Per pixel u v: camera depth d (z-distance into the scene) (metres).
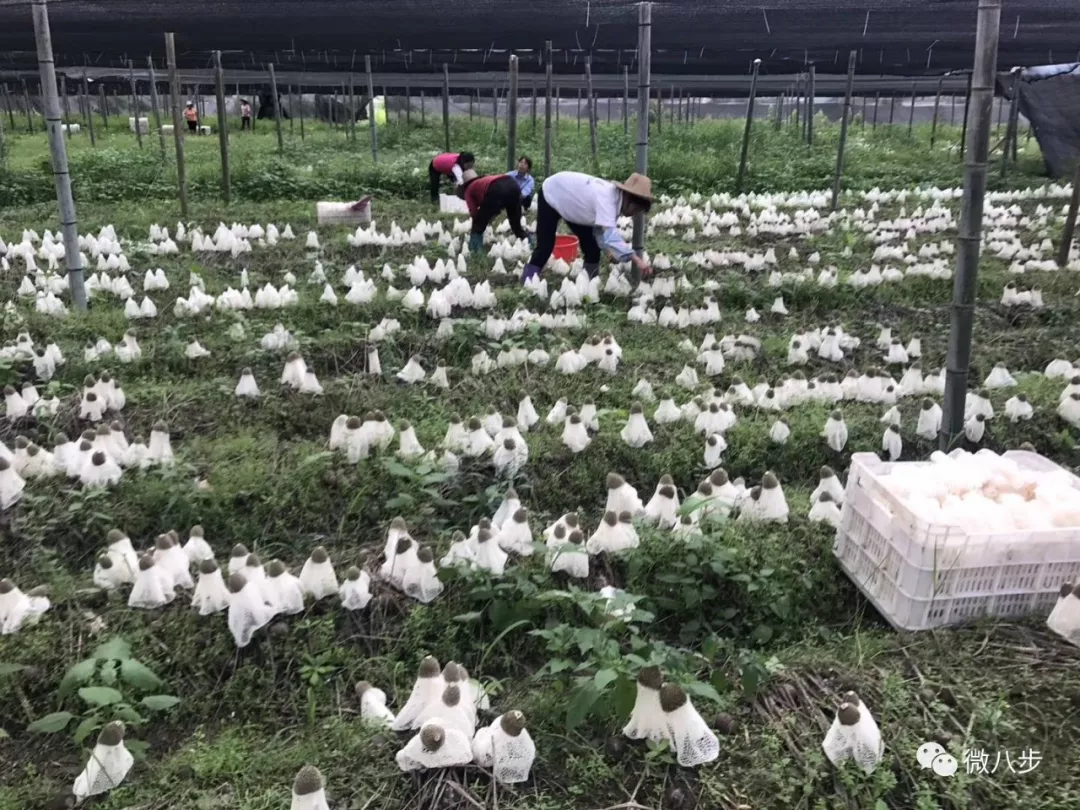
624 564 4.54
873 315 9.27
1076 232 12.87
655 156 19.92
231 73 21.38
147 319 8.24
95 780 3.24
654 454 5.84
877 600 4.23
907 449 6.14
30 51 15.48
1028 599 4.04
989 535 3.88
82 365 7.00
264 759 3.44
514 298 8.98
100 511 5.06
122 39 13.33
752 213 15.03
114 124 32.50
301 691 3.86
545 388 6.80
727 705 3.54
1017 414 6.39
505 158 20.52
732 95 30.08
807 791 3.14
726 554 4.42
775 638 4.34
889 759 3.25
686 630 4.30
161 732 3.70
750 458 5.95
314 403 6.52
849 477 4.57
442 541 4.80
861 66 15.87
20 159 19.78
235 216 13.55
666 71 17.17
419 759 3.22
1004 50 13.00
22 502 5.03
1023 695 3.58
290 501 5.30
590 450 5.84
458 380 7.12
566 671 3.76
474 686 3.56
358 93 29.70
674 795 3.14
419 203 15.70
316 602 4.18
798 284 9.62
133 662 3.51
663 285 9.24
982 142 5.15
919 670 3.74
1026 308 9.20
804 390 6.68
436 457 5.56
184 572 4.28
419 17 10.45
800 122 27.16
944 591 3.96
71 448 5.33
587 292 8.93
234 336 7.66
